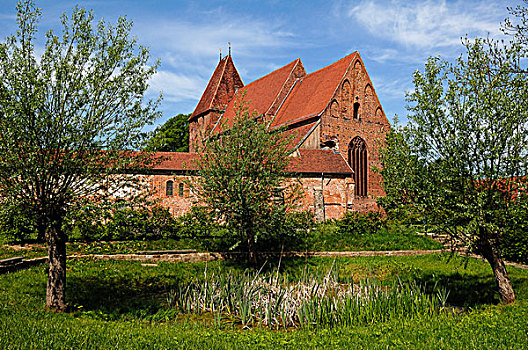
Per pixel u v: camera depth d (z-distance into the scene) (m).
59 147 10.08
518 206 10.29
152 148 11.52
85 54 10.57
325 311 10.55
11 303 10.67
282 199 19.42
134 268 17.52
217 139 18.62
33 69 9.84
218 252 20.28
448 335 8.48
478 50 11.33
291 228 19.05
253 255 19.27
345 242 23.56
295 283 15.24
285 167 19.19
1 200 9.77
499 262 11.64
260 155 18.16
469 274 16.72
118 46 10.97
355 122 44.88
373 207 44.25
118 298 12.96
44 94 9.88
